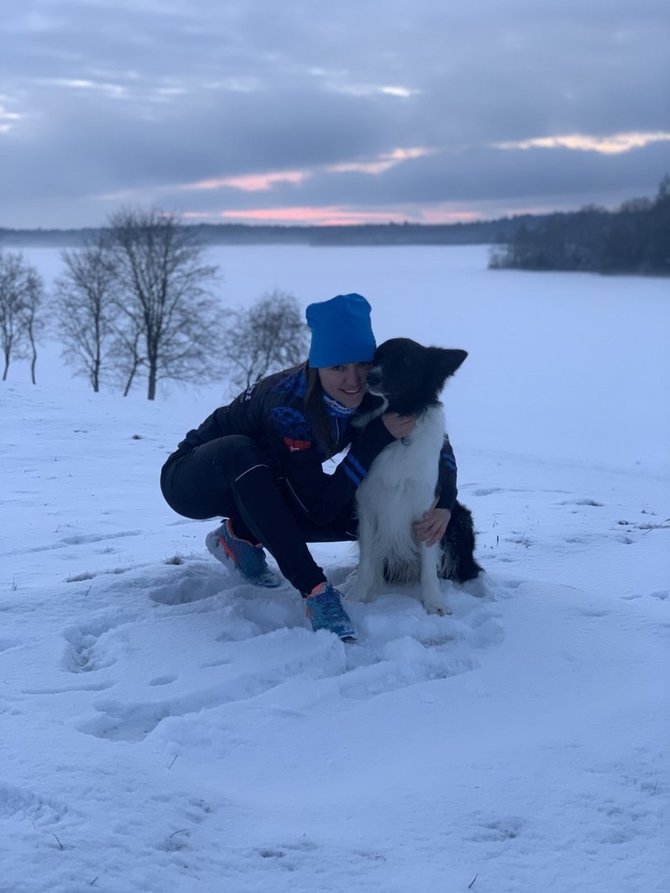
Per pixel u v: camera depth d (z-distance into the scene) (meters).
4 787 2.45
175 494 4.25
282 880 2.21
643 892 2.22
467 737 3.11
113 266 36.38
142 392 42.22
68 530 6.67
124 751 2.82
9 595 4.28
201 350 36.84
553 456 22.14
